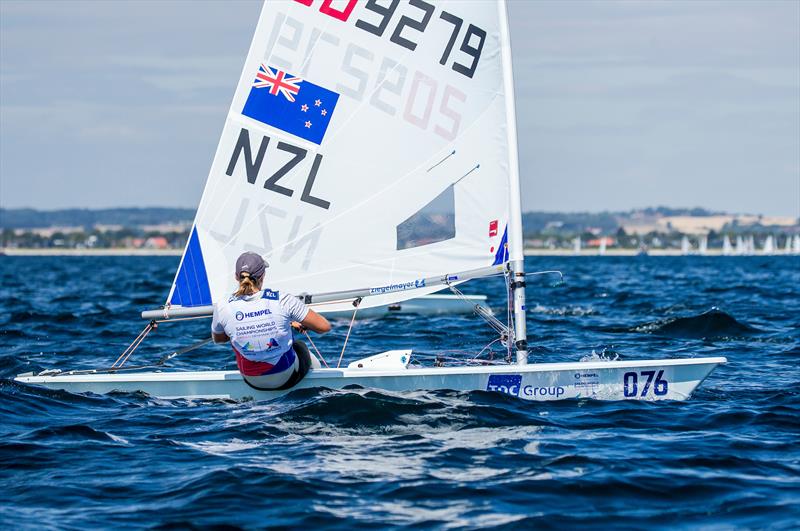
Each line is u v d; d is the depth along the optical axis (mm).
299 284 27703
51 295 94000
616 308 66125
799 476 20375
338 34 27328
